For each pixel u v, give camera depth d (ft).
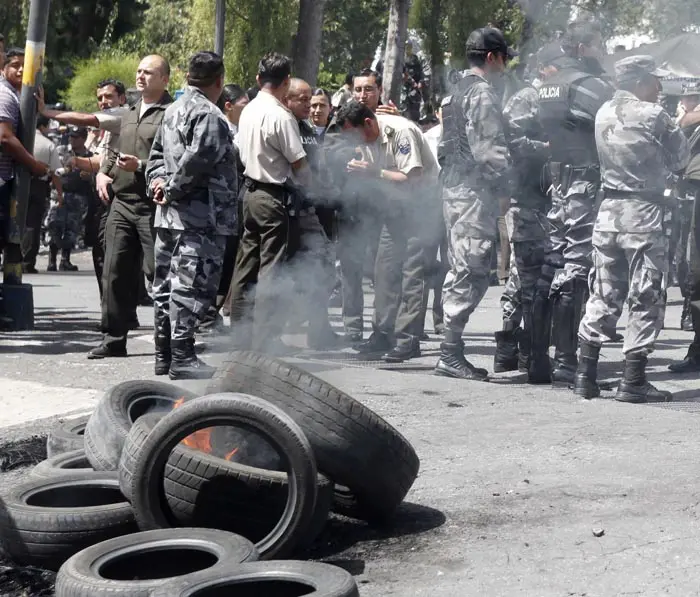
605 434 23.89
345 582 13.38
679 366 33.55
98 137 55.67
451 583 15.23
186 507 15.83
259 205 33.35
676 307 52.49
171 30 123.34
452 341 31.45
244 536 15.97
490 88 29.68
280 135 32.89
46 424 24.84
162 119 30.66
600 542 16.69
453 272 31.32
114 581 13.73
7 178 39.06
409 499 19.17
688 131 40.37
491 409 26.66
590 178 30.07
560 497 19.07
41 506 17.17
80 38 137.59
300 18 73.15
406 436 23.76
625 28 57.00
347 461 16.80
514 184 30.89
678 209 48.03
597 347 28.50
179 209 29.35
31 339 38.75
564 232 30.81
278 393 16.90
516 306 32.78
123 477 16.16
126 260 33.88
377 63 65.46
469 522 17.85
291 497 15.64
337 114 35.45
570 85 29.94
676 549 16.30
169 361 31.40
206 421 15.65
